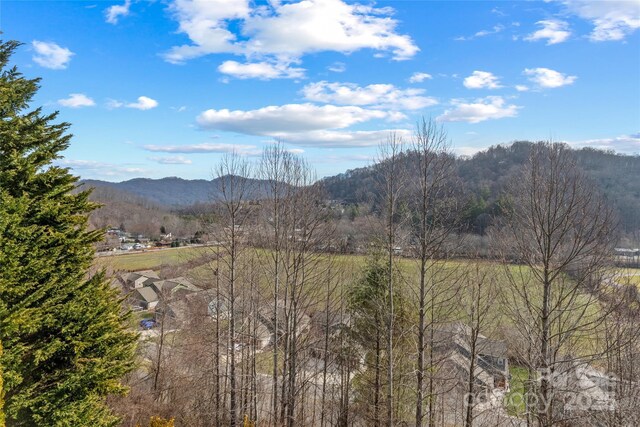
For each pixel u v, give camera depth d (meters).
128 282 38.75
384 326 14.84
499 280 13.98
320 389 21.44
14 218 8.77
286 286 16.12
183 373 23.14
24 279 9.21
